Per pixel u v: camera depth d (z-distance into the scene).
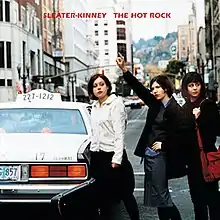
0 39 54.81
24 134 7.90
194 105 6.64
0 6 55.09
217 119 6.52
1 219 7.61
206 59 96.69
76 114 8.55
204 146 6.53
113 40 175.25
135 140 24.77
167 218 7.14
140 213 8.58
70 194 6.67
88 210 6.94
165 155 6.85
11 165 7.02
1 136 7.76
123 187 7.17
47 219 7.59
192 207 9.04
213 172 6.45
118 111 6.98
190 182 6.65
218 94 75.75
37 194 6.95
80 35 109.62
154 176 6.86
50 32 79.12
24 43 59.84
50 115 8.49
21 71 57.94
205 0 103.94
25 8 61.47
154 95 6.91
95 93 7.04
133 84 7.11
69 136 7.86
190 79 6.64
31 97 9.62
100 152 7.04
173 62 147.75
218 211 6.66
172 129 6.63
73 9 99.94
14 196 6.95
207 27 98.56
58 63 84.12
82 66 111.25
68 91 87.75
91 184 6.97
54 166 7.02
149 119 6.99
